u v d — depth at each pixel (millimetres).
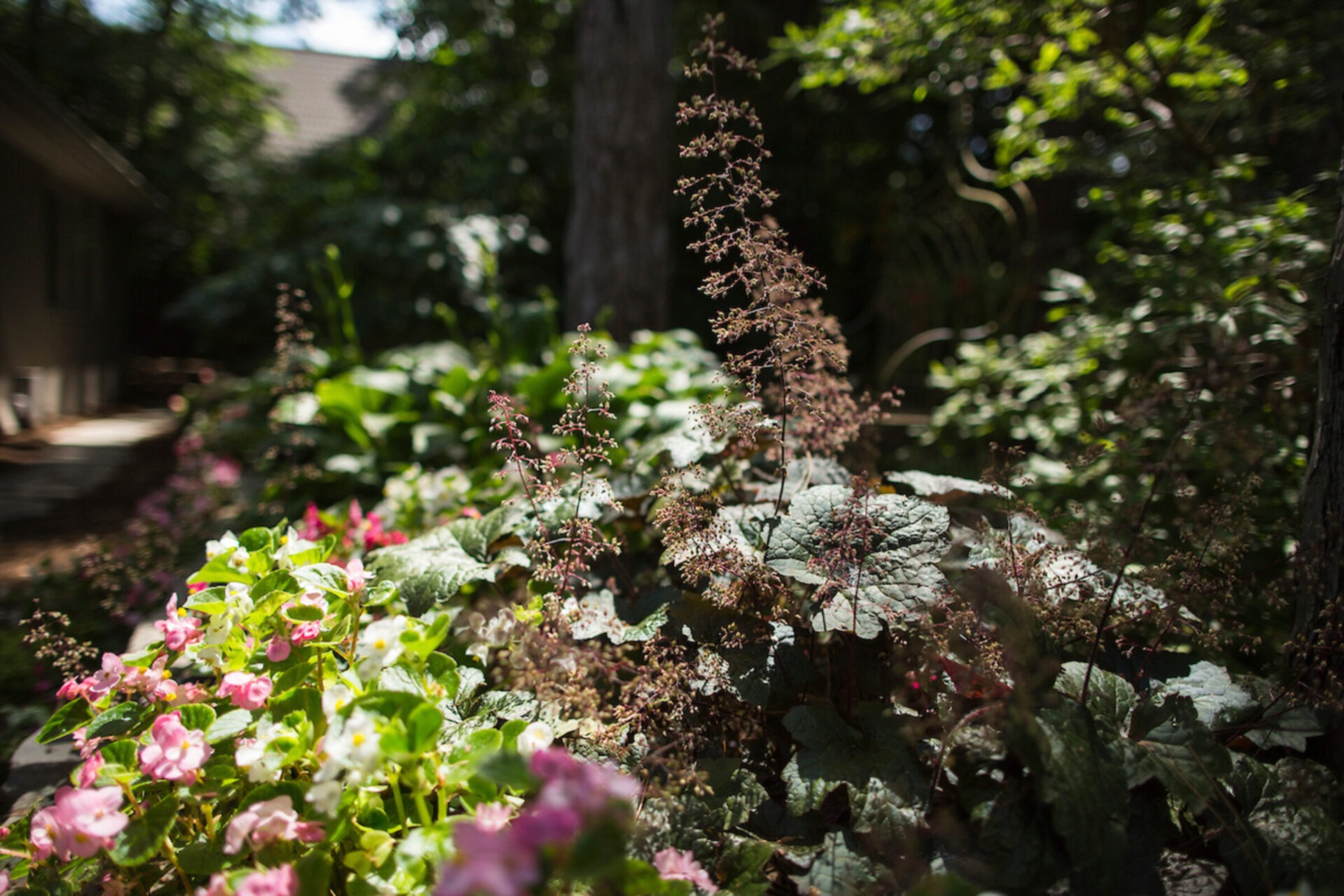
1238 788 1402
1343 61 4000
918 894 1161
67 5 15656
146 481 7316
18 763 2488
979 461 4387
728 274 1804
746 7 11062
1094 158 4668
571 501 2049
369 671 1361
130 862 1229
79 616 3680
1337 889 1251
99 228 13109
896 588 1548
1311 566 1632
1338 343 1688
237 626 1579
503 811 1287
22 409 9508
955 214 7992
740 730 1615
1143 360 3348
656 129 6922
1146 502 1596
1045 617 1568
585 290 6941
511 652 1450
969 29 4320
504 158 13000
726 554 1633
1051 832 1272
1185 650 1956
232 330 12125
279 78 21484
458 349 6141
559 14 14094
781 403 2045
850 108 12414
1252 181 4344
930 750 1449
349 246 9984
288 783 1335
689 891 1116
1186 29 4008
